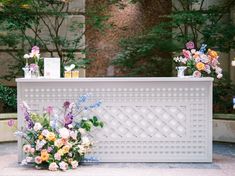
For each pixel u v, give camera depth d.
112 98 6.33
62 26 9.80
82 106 6.30
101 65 10.16
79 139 6.17
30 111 6.29
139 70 9.53
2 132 8.17
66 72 6.53
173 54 9.41
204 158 6.38
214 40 8.77
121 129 6.34
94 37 10.15
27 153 6.14
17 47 9.44
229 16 9.32
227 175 5.66
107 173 5.71
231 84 9.04
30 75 6.46
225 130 8.20
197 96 6.36
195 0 9.05
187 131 6.36
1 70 9.60
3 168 6.00
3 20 8.88
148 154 6.36
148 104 6.34
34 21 9.12
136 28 10.17
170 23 9.04
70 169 5.92
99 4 9.93
